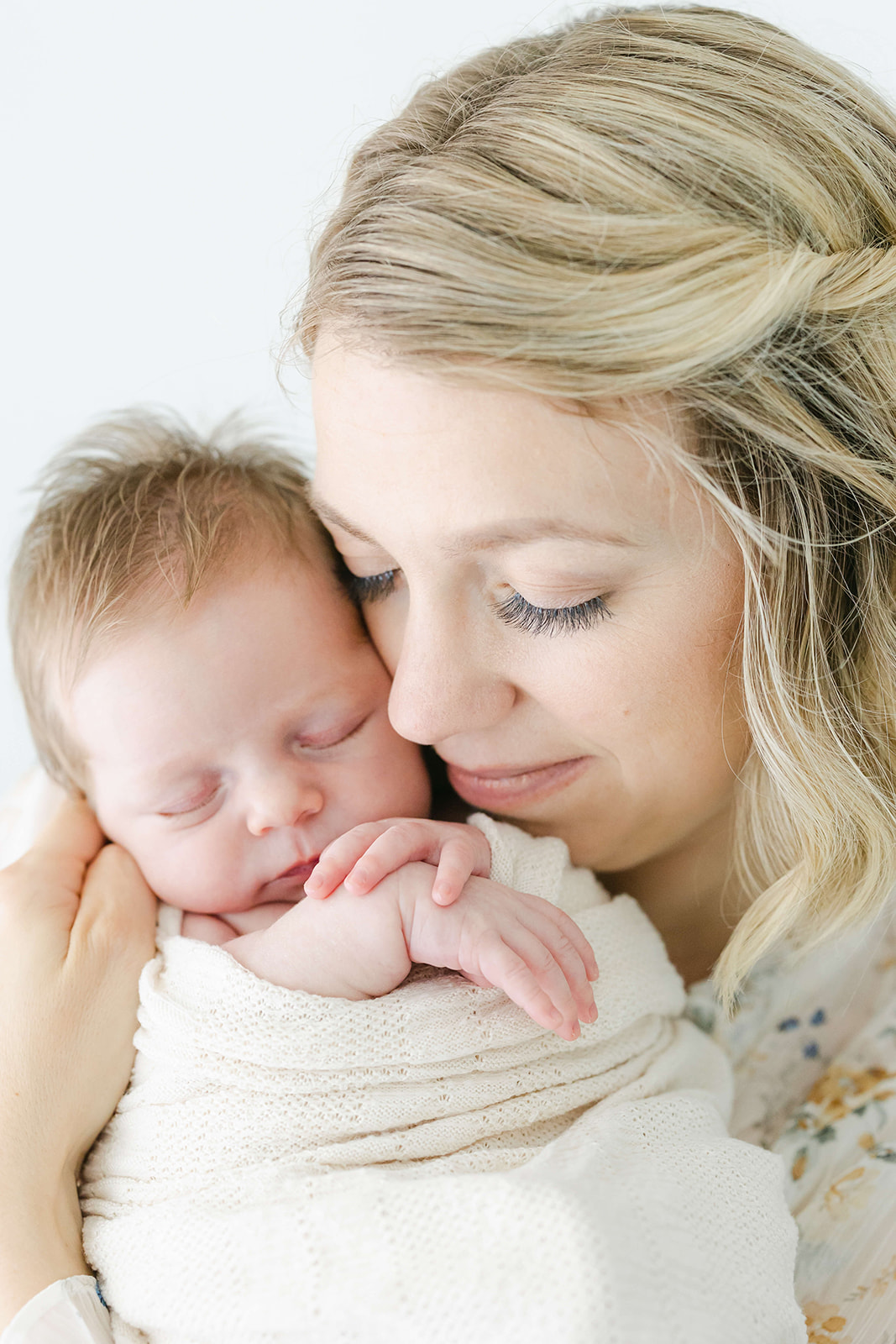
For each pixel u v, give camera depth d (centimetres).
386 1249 82
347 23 192
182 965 106
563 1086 101
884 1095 121
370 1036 98
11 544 200
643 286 87
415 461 89
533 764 108
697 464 92
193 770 118
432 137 97
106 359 217
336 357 93
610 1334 74
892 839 116
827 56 110
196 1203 93
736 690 106
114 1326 93
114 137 204
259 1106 96
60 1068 100
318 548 126
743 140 95
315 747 121
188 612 118
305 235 118
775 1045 131
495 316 85
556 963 98
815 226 98
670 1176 89
